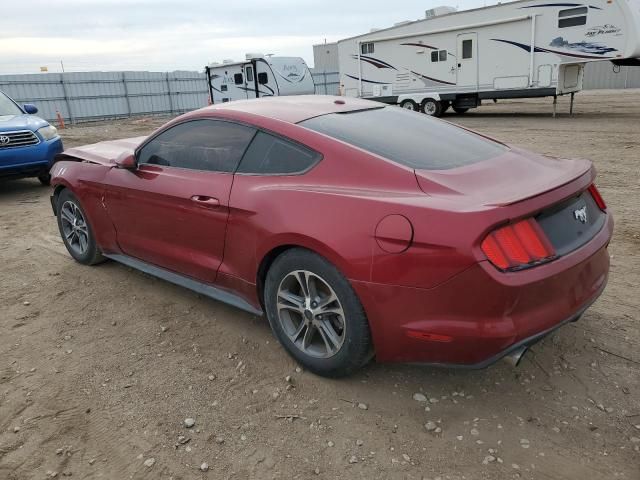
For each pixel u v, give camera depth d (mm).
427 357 2557
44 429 2695
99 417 2771
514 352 2432
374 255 2518
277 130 3127
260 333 3566
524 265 2350
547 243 2438
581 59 15234
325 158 2896
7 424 2744
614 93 29609
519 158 3098
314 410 2762
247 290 3271
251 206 3041
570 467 2316
